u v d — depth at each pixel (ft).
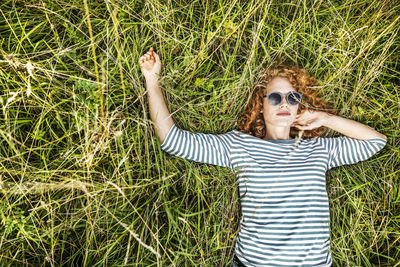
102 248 4.93
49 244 5.12
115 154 5.14
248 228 4.97
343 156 5.19
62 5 5.18
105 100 5.15
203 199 5.51
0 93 4.89
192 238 5.53
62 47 5.15
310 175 4.84
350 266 5.73
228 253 5.60
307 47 5.92
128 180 5.25
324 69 6.07
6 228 4.55
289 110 5.13
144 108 5.15
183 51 5.67
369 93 6.05
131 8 5.32
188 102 5.62
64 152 5.10
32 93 4.48
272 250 4.69
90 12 5.26
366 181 5.91
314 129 5.86
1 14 5.03
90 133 4.89
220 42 5.85
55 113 5.10
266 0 5.67
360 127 5.37
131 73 5.33
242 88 5.78
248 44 5.98
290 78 5.42
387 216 5.81
